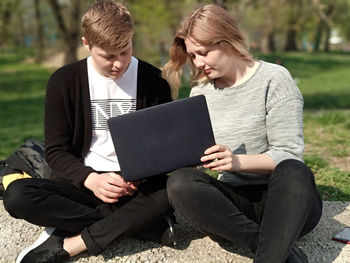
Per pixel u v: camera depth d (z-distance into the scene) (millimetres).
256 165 1939
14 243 2275
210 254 2119
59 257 2029
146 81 2297
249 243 1855
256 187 2131
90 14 1997
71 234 2125
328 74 17719
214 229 1896
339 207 2594
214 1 6367
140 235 2195
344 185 3146
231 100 2082
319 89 13016
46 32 22781
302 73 17656
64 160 2158
